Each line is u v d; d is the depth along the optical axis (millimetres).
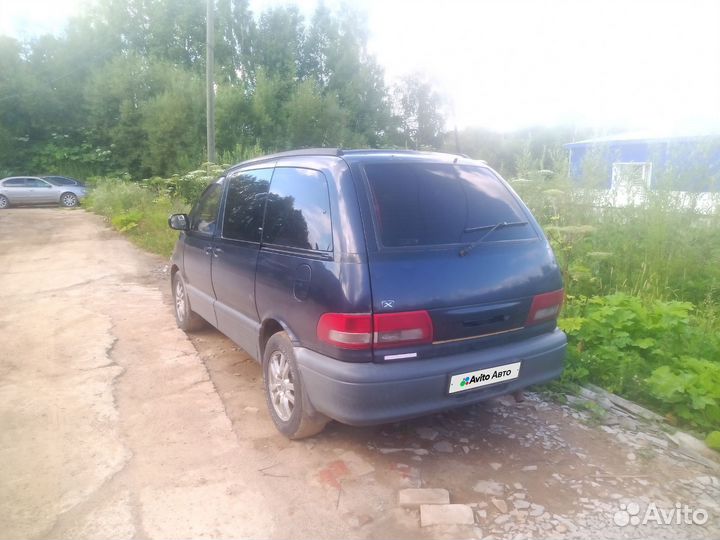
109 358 4922
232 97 27344
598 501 2873
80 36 32062
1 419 3738
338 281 2852
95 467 3160
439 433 3568
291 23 39062
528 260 3348
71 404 3979
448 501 2830
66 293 7500
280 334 3447
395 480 3043
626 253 6859
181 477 3062
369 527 2666
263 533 2615
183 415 3818
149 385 4336
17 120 29281
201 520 2703
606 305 5273
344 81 39094
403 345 2871
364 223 2924
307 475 3088
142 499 2863
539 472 3135
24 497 2873
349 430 3598
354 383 2783
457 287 2994
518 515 2752
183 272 5512
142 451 3338
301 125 30031
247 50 38281
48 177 22891
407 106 48406
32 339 5449
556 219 6742
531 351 3260
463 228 3205
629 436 3555
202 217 5051
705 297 6133
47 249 11445
